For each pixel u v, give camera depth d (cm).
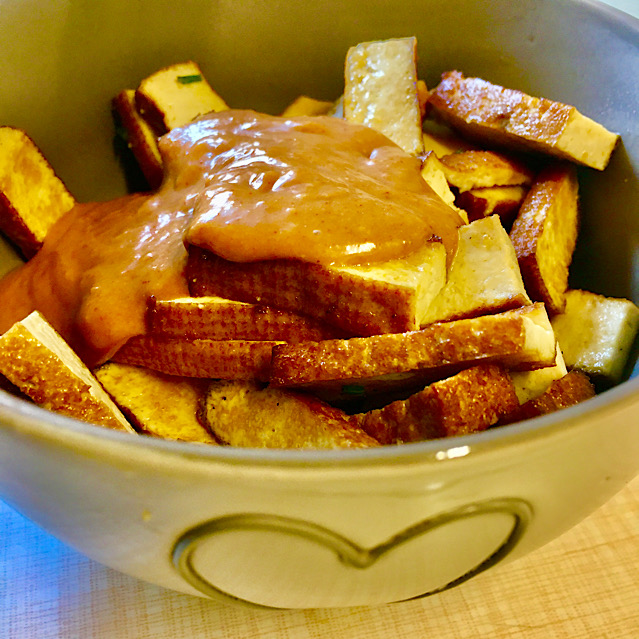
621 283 21
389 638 16
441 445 11
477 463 11
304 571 13
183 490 12
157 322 18
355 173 20
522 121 22
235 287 18
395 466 11
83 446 11
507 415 17
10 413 12
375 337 16
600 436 12
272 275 17
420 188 20
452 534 13
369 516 12
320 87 26
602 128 21
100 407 16
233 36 25
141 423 18
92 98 23
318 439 16
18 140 21
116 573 17
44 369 16
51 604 16
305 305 17
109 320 18
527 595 17
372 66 24
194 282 18
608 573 17
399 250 17
